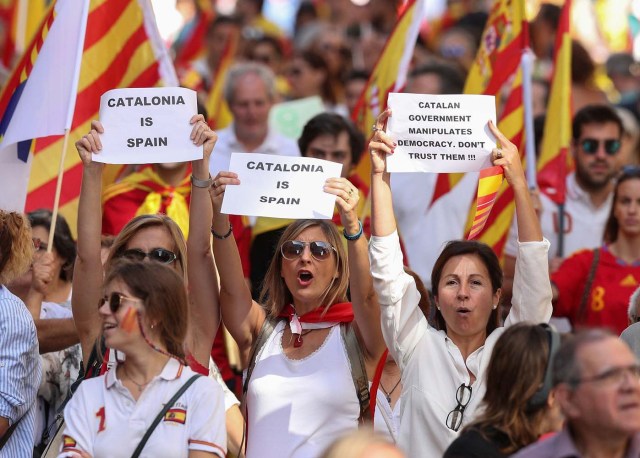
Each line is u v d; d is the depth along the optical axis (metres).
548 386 16.00
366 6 54.75
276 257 20.98
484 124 20.55
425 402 19.53
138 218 21.33
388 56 30.23
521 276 19.89
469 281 19.94
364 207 27.42
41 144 28.28
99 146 20.84
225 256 21.00
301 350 20.39
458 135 20.53
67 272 25.25
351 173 29.17
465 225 29.94
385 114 20.48
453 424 19.33
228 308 21.17
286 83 47.59
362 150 29.36
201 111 28.75
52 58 24.30
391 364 22.53
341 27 52.22
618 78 44.97
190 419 17.52
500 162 20.28
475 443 15.95
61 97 24.11
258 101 34.25
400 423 20.08
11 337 20.12
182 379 17.72
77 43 24.30
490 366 16.38
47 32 24.52
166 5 39.56
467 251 20.12
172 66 27.25
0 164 24.77
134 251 20.97
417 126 20.53
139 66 26.97
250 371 20.53
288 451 19.69
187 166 28.75
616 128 30.42
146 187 28.42
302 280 20.52
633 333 20.98
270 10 60.59
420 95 20.55
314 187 20.59
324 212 20.52
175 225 21.38
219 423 17.61
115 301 17.61
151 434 17.38
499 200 27.72
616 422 14.91
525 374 16.00
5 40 38.88
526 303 19.83
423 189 31.20
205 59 48.12
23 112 24.12
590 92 42.53
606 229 27.00
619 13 51.66
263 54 48.31
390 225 20.12
